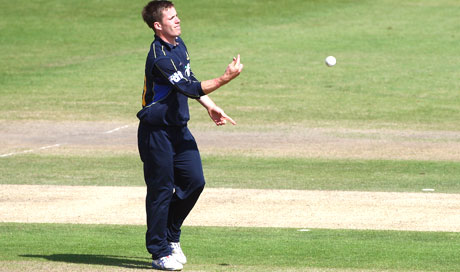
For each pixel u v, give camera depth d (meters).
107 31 139.62
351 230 35.84
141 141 26.91
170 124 26.42
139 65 113.94
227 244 32.22
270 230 35.78
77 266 27.20
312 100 90.94
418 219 38.44
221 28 140.50
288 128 76.06
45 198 44.25
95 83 102.06
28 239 33.28
